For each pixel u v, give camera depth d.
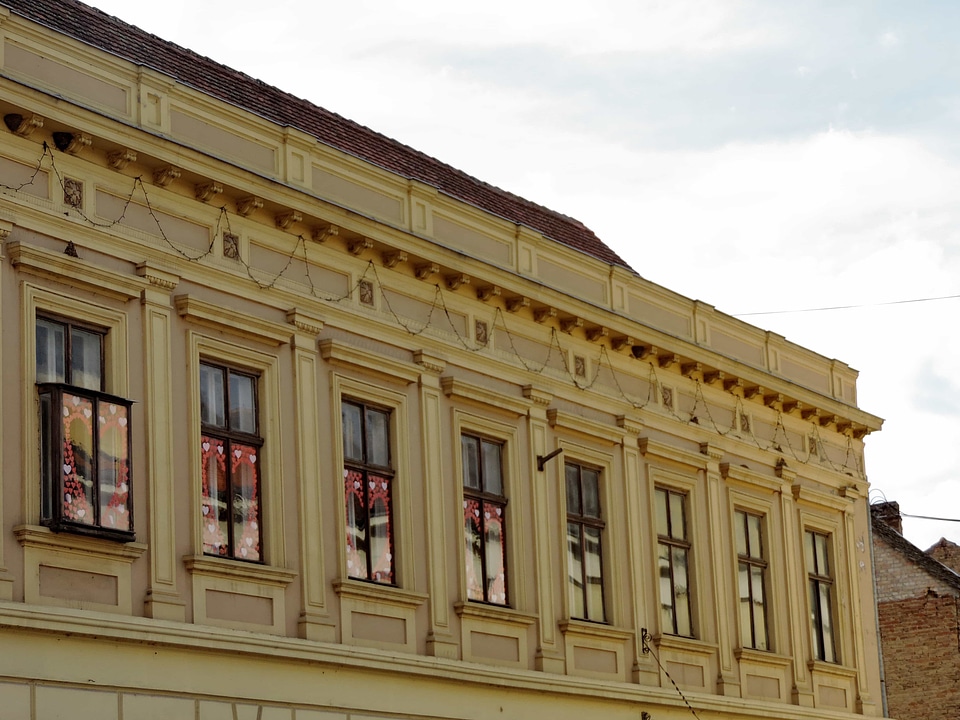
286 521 23.97
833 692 35.75
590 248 36.28
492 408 28.17
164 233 22.95
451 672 25.58
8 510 20.17
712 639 32.41
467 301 28.08
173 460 22.45
